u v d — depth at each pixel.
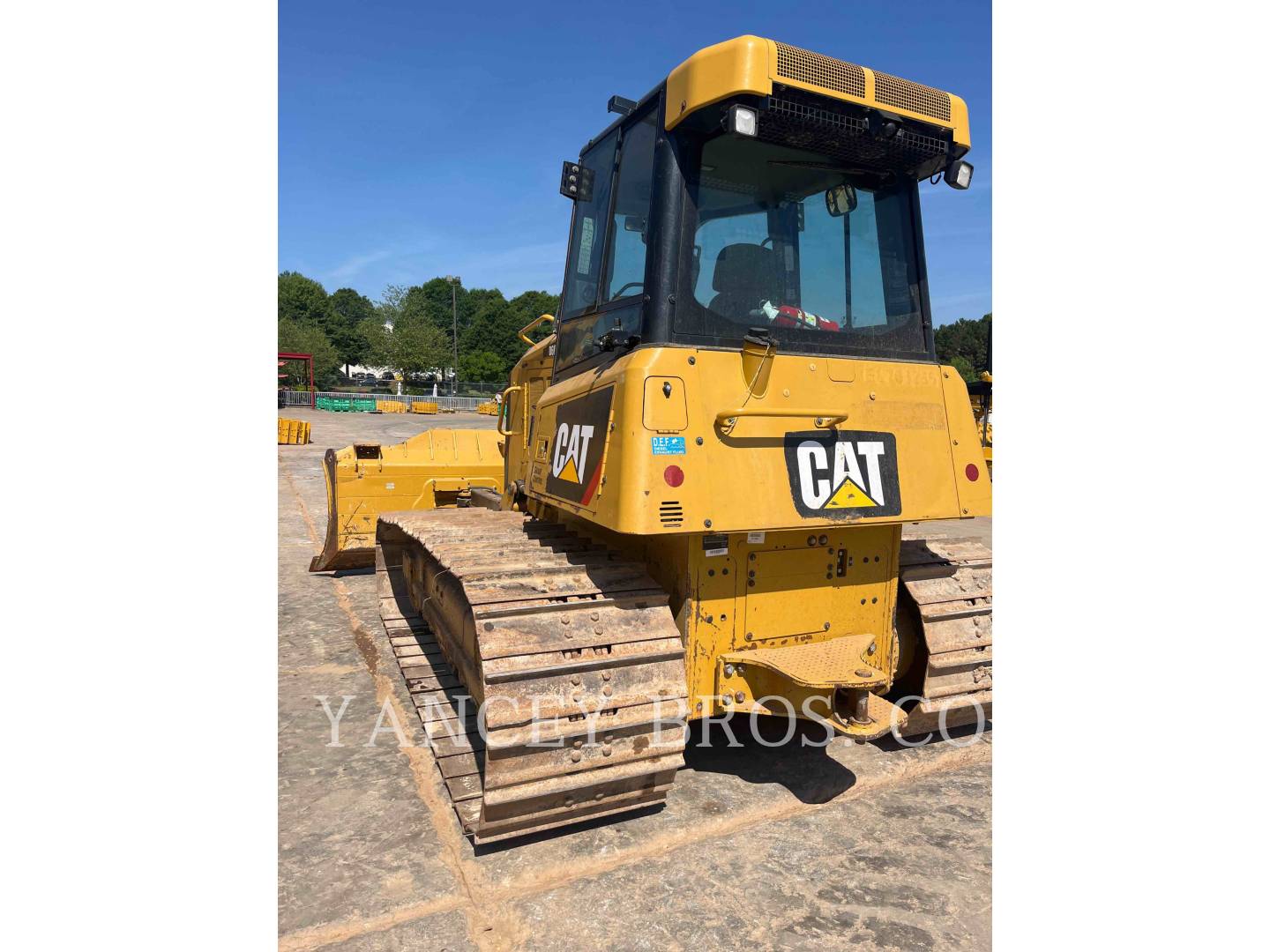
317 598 6.52
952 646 3.75
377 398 42.88
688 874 2.78
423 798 3.30
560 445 3.57
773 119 2.97
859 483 3.21
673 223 3.02
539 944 2.42
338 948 2.38
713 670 3.17
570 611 2.93
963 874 2.79
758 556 3.23
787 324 3.24
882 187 3.53
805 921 2.53
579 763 2.76
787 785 3.43
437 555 3.41
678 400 2.88
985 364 7.02
